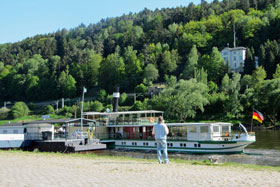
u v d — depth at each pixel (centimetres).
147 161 2006
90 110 12794
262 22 18400
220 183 959
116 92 5334
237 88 9544
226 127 3766
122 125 4434
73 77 19075
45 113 14088
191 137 3691
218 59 15012
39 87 18725
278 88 8138
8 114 13725
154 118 4334
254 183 966
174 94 9250
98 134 4584
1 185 877
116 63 18275
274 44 13288
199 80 12219
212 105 9869
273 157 3075
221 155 3347
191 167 1497
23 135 4012
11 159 1872
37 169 1311
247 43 18612
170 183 953
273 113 8062
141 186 893
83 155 2666
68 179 1018
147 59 18450
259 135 5900
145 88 14812
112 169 1327
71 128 4397
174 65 17638
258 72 10975
